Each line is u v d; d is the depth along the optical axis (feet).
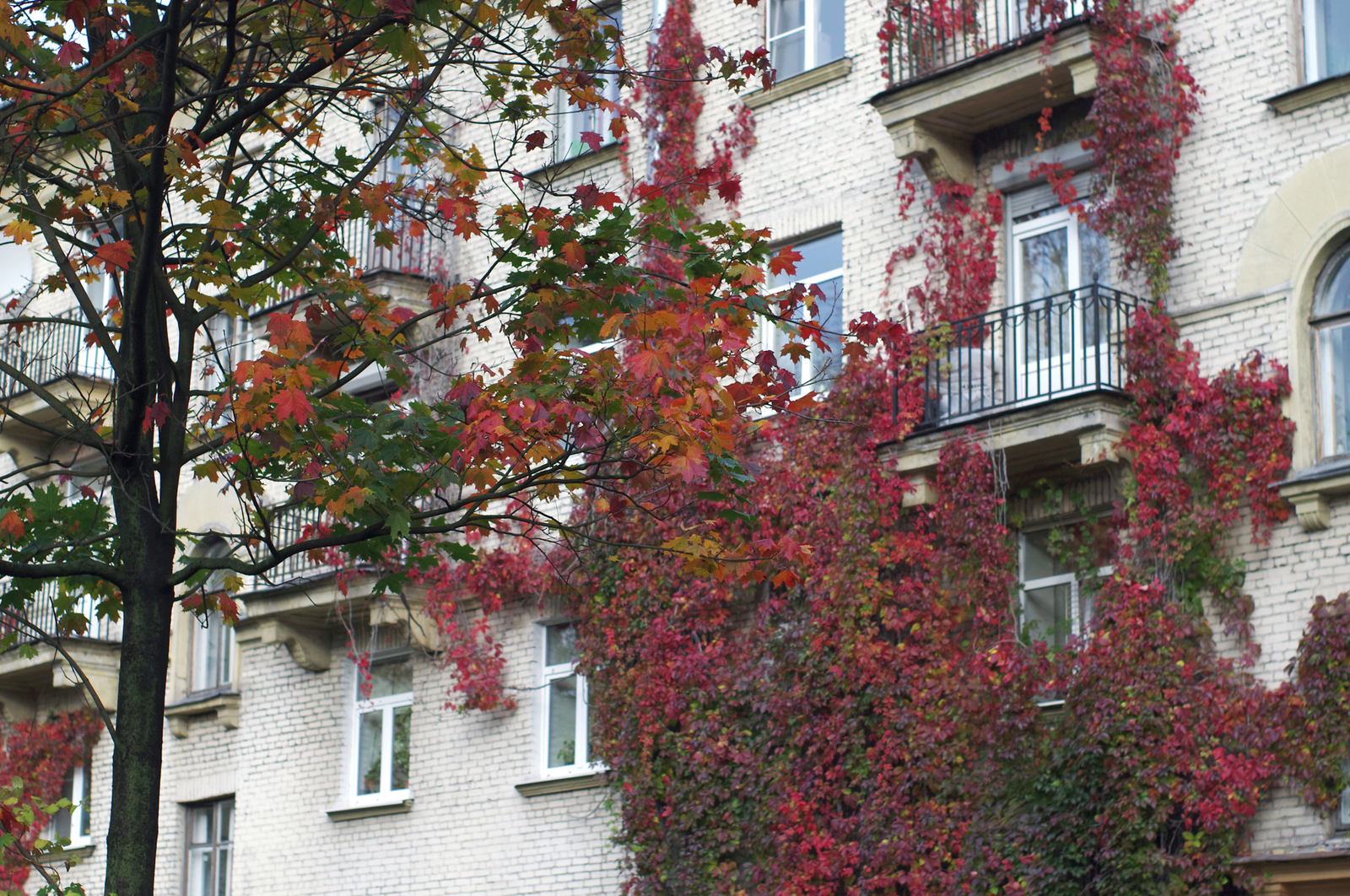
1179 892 40.81
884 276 53.16
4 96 32.37
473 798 60.23
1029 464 47.37
